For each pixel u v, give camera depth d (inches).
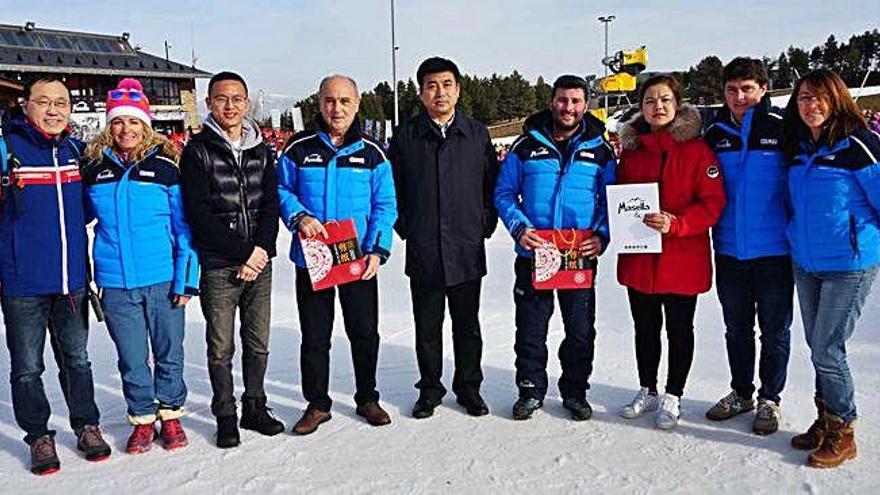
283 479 128.1
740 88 134.7
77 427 140.5
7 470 133.6
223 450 140.3
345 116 141.8
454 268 148.9
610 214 141.4
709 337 201.2
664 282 141.3
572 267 145.6
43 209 128.1
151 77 1315.2
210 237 134.1
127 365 137.2
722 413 147.2
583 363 151.2
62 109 128.7
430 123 146.8
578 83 141.5
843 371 125.6
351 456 136.6
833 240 121.7
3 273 128.2
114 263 133.7
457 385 158.6
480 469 130.1
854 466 126.0
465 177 147.4
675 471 127.3
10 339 131.0
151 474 131.2
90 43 1348.4
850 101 119.4
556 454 135.3
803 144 125.5
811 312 128.9
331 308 150.4
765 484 121.3
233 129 138.4
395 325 226.5
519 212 148.2
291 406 163.3
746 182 135.3
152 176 134.6
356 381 154.9
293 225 142.4
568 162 145.2
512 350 199.0
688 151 139.4
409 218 149.7
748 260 136.9
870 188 118.6
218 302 139.6
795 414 148.3
